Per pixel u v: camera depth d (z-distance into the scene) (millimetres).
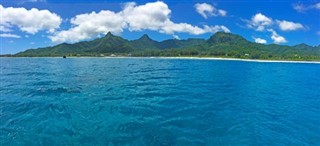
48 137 7656
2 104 11828
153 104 12055
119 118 9641
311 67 48875
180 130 8398
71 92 15375
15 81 20938
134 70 34719
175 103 12344
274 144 7348
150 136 7797
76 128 8477
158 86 18266
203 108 11383
